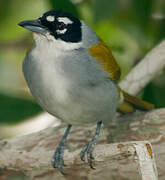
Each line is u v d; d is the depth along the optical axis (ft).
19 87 49.34
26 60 35.55
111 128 39.50
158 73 42.88
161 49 42.65
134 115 40.19
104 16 42.96
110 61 36.96
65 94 34.58
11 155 33.24
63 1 44.32
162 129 38.04
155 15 45.03
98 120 37.14
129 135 38.60
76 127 39.99
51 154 33.01
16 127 43.21
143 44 44.78
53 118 44.68
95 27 44.01
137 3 44.37
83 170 37.96
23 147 38.73
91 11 44.37
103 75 35.40
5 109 42.75
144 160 30.42
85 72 34.68
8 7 45.29
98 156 31.78
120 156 31.24
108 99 35.70
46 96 34.99
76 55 34.91
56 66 34.42
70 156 33.86
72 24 34.96
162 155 36.70
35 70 34.76
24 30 45.42
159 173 36.91
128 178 37.63
